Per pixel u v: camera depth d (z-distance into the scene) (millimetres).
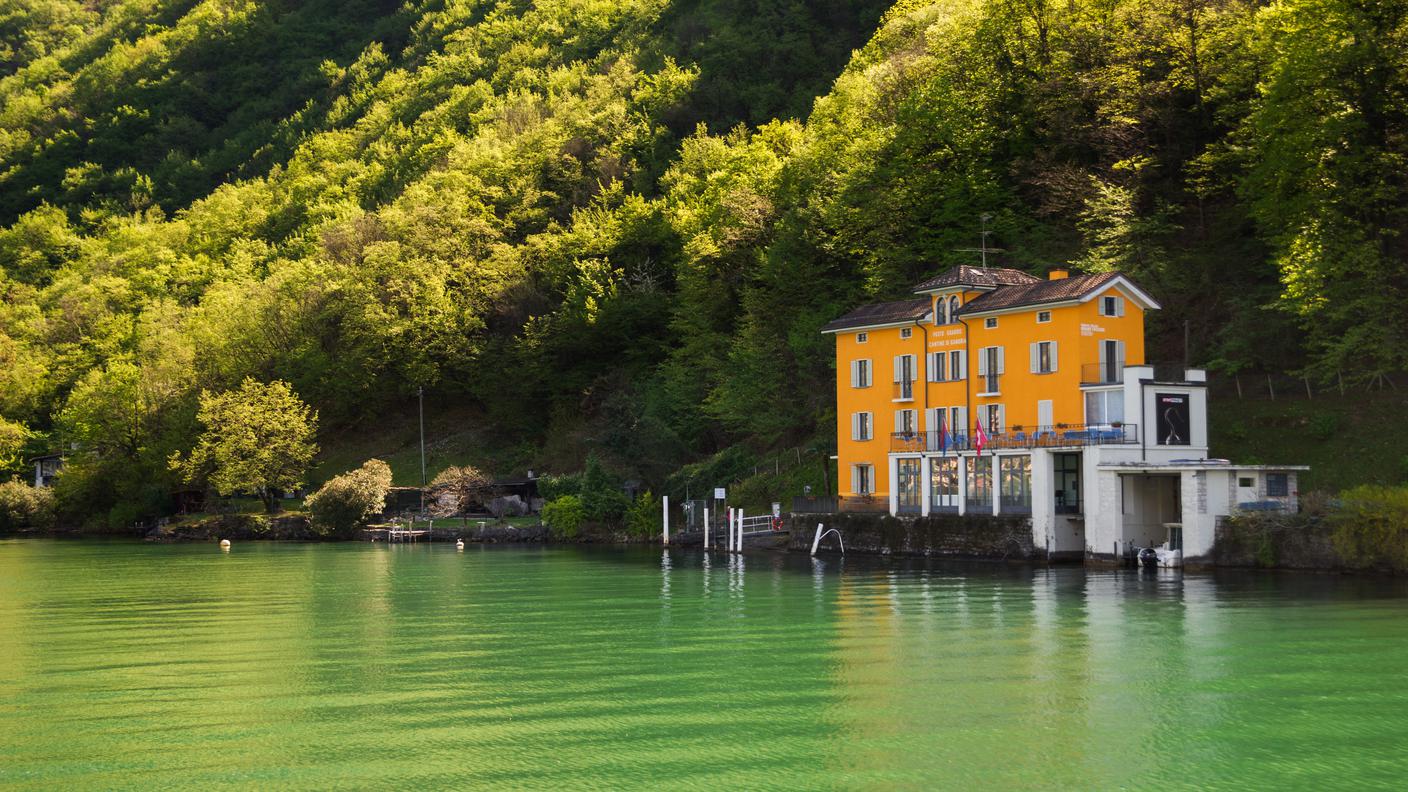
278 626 46344
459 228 154375
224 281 180875
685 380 110562
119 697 32781
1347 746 26875
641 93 191000
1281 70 70250
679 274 123188
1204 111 85750
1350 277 68250
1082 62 93500
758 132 170500
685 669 35781
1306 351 72688
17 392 167125
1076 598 49875
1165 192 86875
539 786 24469
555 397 129500
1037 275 84688
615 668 36094
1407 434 64312
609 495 99375
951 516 69125
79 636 44188
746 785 24438
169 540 119312
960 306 74062
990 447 67625
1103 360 67750
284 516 119312
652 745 27281
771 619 45688
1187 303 79375
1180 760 25906
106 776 25453
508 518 111188
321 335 148375
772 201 114375
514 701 31734
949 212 91812
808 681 33781
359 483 114375
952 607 47844
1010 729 28422
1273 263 73750
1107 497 61562
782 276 98625
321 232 172000
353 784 24703
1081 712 29922
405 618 48312
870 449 79812
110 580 68625
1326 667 34812
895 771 25266
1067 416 67125
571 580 63594
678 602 51844
